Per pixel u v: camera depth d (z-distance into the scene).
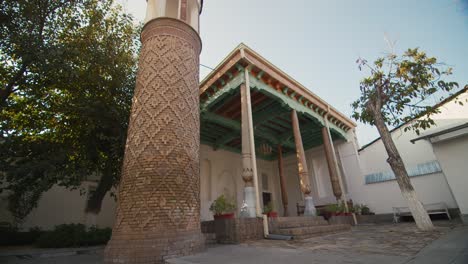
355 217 11.43
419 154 12.78
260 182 17.69
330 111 13.55
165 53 7.05
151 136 6.02
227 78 9.96
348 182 14.59
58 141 10.19
